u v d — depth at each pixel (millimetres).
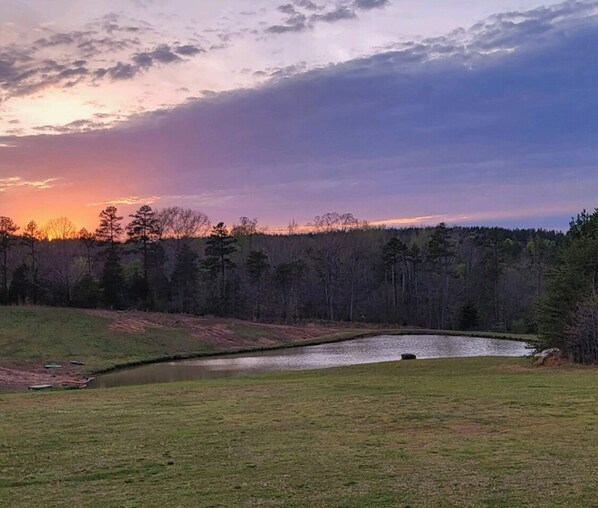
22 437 17156
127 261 125812
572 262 42750
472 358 42656
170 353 63938
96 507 10914
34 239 92562
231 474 12953
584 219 50125
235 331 79188
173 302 92938
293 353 66375
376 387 26906
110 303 84812
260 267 97188
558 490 11172
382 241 133625
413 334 91312
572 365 36844
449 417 19094
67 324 66750
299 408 21438
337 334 88250
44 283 88062
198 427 18219
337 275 117000
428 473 12656
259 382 31281
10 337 59250
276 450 15078
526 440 15727
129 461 14266
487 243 124000
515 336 81875
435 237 113500
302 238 137500
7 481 12875
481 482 11859
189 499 11219
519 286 106812
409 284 116375
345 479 12367
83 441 16516
